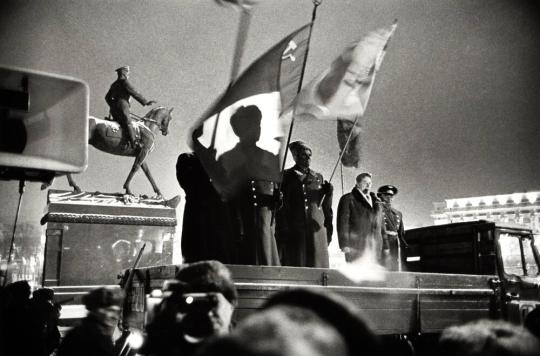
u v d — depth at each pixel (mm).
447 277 5922
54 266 11070
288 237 6566
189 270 1935
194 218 5801
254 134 5266
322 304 815
